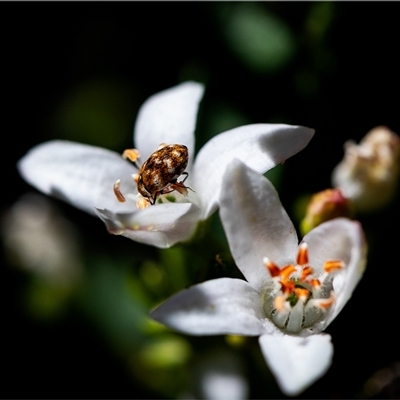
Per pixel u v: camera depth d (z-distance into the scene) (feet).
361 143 0.30
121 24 0.33
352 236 0.25
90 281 0.32
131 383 0.31
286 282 0.26
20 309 0.32
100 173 0.28
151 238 0.27
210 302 0.25
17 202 0.35
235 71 0.31
